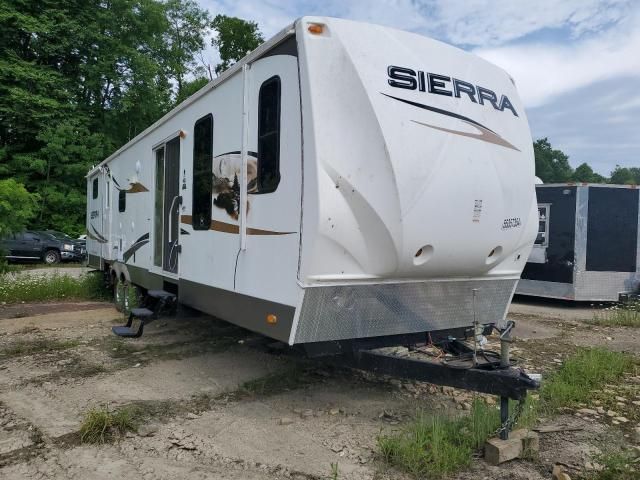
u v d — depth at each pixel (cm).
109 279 1013
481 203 405
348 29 372
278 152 396
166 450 357
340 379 508
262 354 595
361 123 361
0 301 981
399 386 489
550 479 316
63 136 2173
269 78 409
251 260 433
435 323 436
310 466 333
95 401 447
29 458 345
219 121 496
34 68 2188
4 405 439
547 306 1055
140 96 2588
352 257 373
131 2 2486
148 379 508
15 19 2150
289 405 441
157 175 710
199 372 530
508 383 336
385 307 402
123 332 599
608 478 316
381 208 363
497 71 450
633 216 1038
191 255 560
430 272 406
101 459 344
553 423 402
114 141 2520
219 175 493
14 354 597
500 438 345
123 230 877
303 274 364
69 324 768
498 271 459
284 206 388
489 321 477
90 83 2383
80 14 2356
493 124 423
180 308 623
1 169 2086
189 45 3234
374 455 346
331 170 357
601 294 1026
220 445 364
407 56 387
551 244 1047
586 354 577
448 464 323
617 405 441
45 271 1526
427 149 375
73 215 2253
